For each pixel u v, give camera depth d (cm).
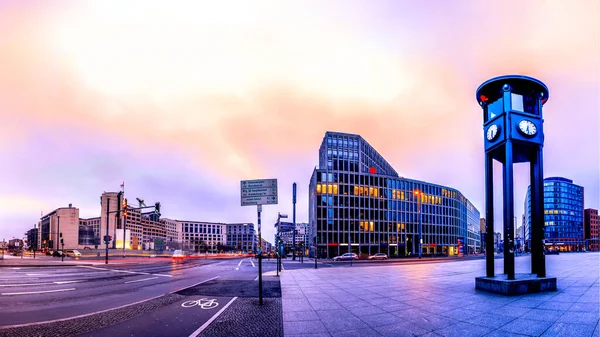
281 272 2431
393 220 8769
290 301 1054
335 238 8062
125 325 757
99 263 3634
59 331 703
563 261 3312
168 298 1144
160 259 5469
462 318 759
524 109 1273
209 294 1236
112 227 9700
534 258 1225
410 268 2619
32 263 3312
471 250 12631
